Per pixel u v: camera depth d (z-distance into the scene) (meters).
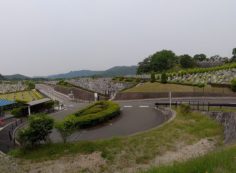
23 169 17.72
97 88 62.47
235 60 90.00
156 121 27.34
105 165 18.19
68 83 81.75
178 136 22.34
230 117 23.91
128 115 31.39
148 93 46.66
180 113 28.81
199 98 40.78
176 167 7.47
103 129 25.30
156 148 20.09
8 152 19.78
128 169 17.50
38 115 21.23
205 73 57.06
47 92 75.00
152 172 7.47
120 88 58.16
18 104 38.25
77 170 17.77
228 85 43.72
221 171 7.01
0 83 109.19
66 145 19.84
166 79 53.25
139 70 114.25
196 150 20.42
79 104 46.66
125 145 19.94
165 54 107.44
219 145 21.33
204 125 25.36
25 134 19.72
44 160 18.53
